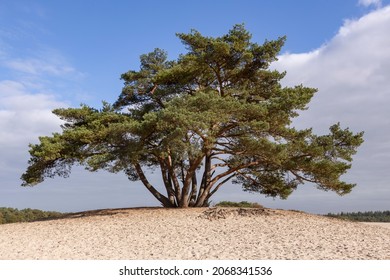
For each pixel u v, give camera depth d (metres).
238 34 20.91
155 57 25.28
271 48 20.66
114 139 19.22
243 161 22.16
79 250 12.35
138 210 20.98
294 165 19.72
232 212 18.42
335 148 19.75
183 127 17.56
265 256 10.69
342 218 21.64
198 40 20.66
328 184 20.14
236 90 21.98
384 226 18.58
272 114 19.12
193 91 22.78
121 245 13.01
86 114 21.09
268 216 17.94
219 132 20.14
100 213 21.16
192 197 23.17
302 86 21.00
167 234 14.51
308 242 12.62
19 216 38.75
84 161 19.72
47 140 19.25
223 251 11.50
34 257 11.34
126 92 23.50
